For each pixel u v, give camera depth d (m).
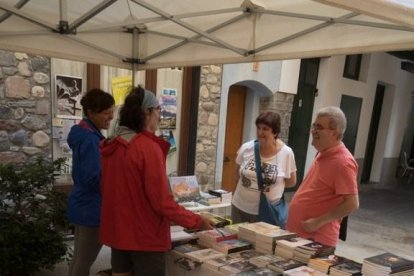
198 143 4.76
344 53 1.87
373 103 8.05
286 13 2.00
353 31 1.82
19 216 2.66
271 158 2.48
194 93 4.57
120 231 1.48
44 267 2.75
